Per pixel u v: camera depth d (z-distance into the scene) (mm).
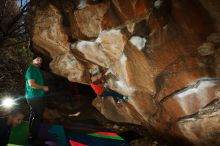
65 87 7953
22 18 10219
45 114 6801
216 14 3869
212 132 4355
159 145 5410
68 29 5895
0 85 8719
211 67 4152
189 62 4320
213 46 4051
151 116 5359
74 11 5492
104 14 5121
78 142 5156
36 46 7004
